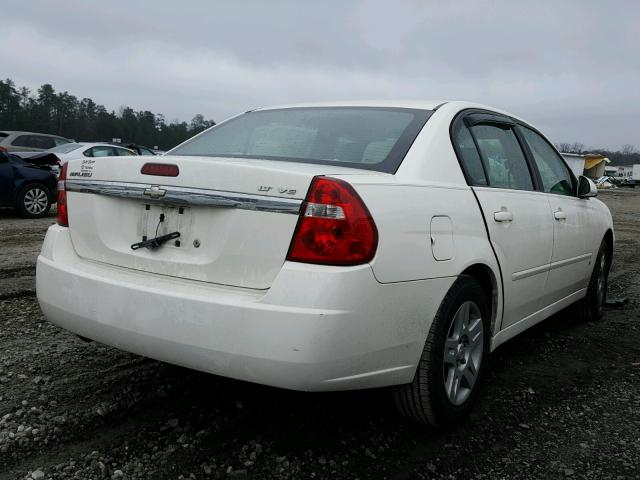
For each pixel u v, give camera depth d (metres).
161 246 2.58
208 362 2.33
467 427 2.92
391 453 2.63
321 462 2.52
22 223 9.88
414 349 2.54
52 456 2.47
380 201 2.39
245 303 2.25
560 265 4.00
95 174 2.79
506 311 3.29
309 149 3.02
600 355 4.09
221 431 2.74
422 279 2.52
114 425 2.76
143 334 2.46
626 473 2.53
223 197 2.38
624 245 10.68
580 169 50.97
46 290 2.82
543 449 2.72
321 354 2.19
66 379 3.26
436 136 2.98
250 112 3.76
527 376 3.65
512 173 3.60
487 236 3.01
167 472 2.40
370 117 3.20
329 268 2.23
